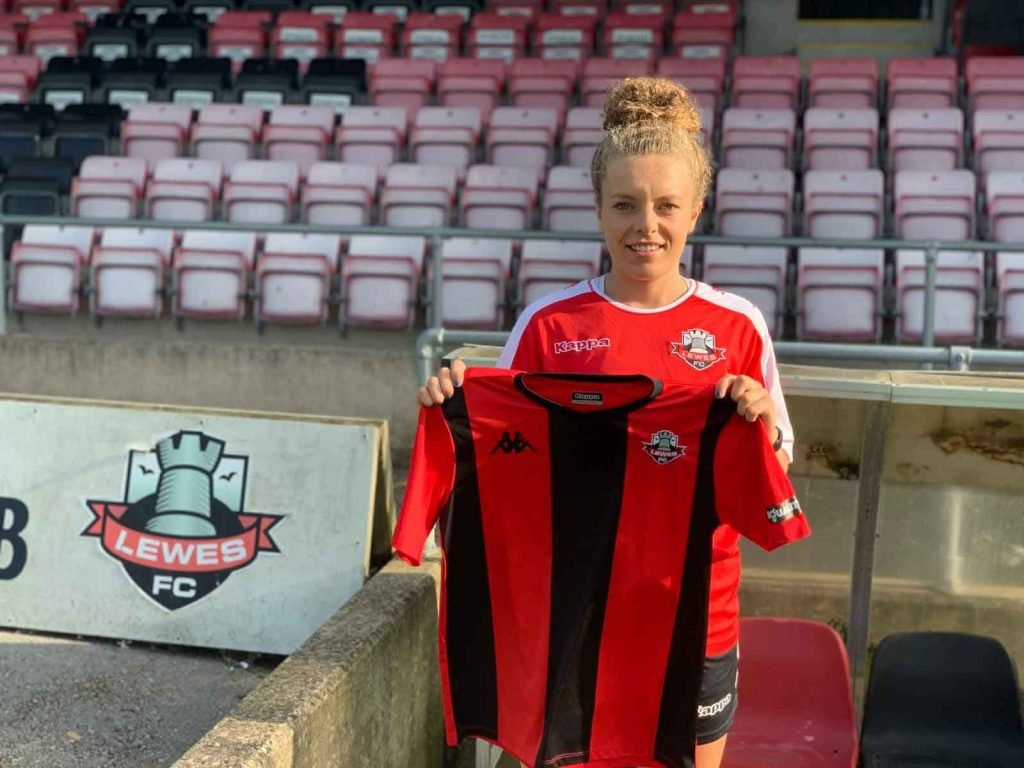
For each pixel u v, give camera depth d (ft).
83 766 10.07
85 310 26.61
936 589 10.62
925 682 10.41
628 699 7.41
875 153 31.50
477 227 27.91
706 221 28.60
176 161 30.66
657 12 43.60
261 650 12.26
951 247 19.06
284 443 12.39
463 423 7.27
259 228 22.15
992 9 40.29
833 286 23.50
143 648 12.60
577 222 27.58
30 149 33.65
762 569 10.87
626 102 7.09
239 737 7.45
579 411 7.12
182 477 12.57
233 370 21.27
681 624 7.22
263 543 12.33
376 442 12.23
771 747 9.91
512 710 7.61
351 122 33.83
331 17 42.39
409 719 10.26
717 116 34.96
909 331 23.34
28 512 12.87
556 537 7.41
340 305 24.93
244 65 37.88
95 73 38.24
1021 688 10.65
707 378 7.07
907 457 10.28
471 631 7.66
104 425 12.76
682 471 7.07
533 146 31.94
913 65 37.14
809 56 46.91
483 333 12.86
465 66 37.91
